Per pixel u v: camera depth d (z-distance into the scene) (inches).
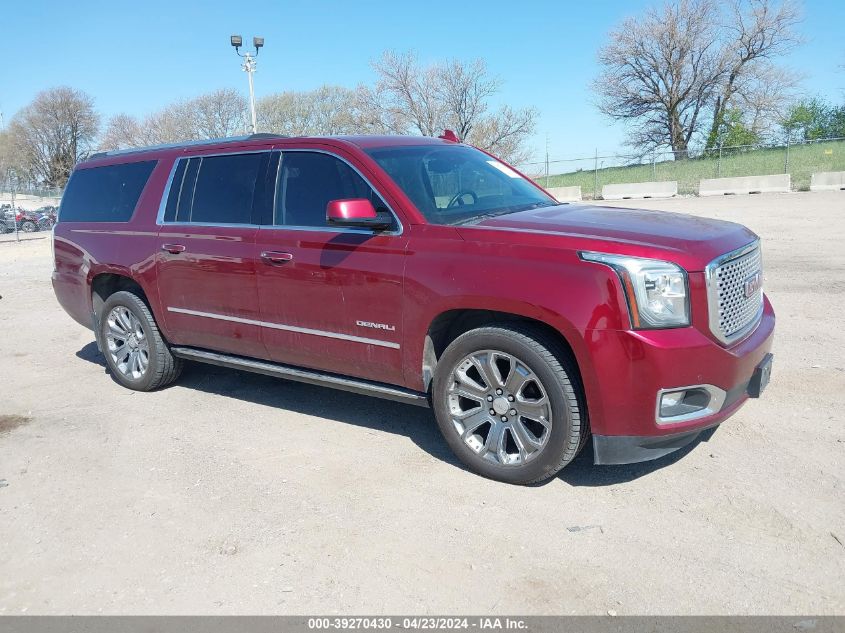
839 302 308.8
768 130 1875.0
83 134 2802.7
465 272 150.1
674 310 135.9
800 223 609.0
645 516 139.9
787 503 141.7
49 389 241.0
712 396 141.1
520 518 141.4
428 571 125.6
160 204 215.6
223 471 168.9
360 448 178.2
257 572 127.8
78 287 241.6
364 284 165.8
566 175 1418.6
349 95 2092.8
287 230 182.1
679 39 1877.5
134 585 126.0
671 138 2000.5
